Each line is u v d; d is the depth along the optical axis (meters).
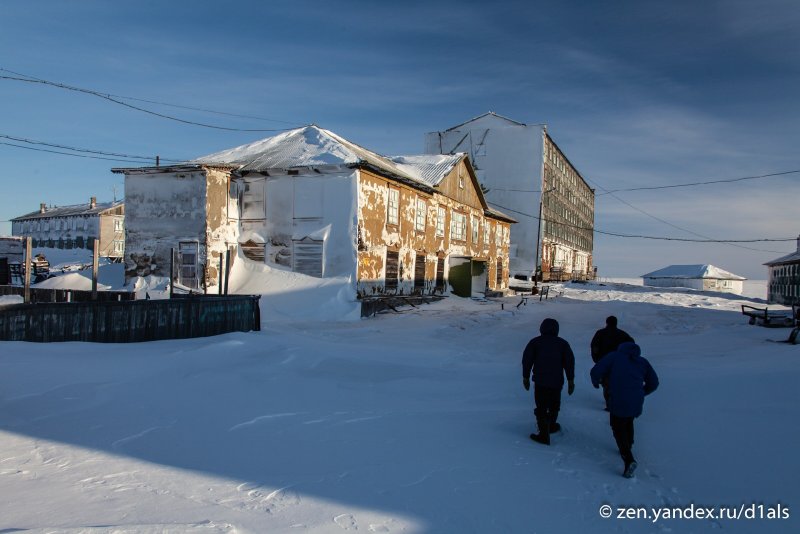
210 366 9.52
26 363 8.52
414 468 5.52
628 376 5.89
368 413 7.62
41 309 10.27
